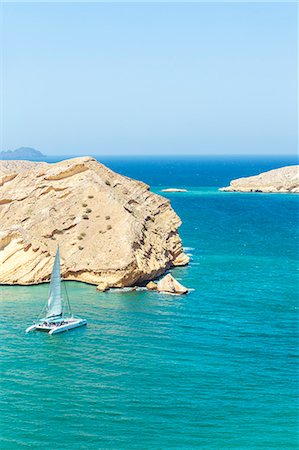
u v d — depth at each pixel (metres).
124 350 72.56
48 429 53.25
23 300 94.50
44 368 66.69
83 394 60.16
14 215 119.38
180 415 56.22
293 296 98.56
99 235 110.69
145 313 88.06
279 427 54.31
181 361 69.19
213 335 78.38
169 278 101.75
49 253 108.06
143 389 61.50
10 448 49.94
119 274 103.06
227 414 56.56
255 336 78.12
